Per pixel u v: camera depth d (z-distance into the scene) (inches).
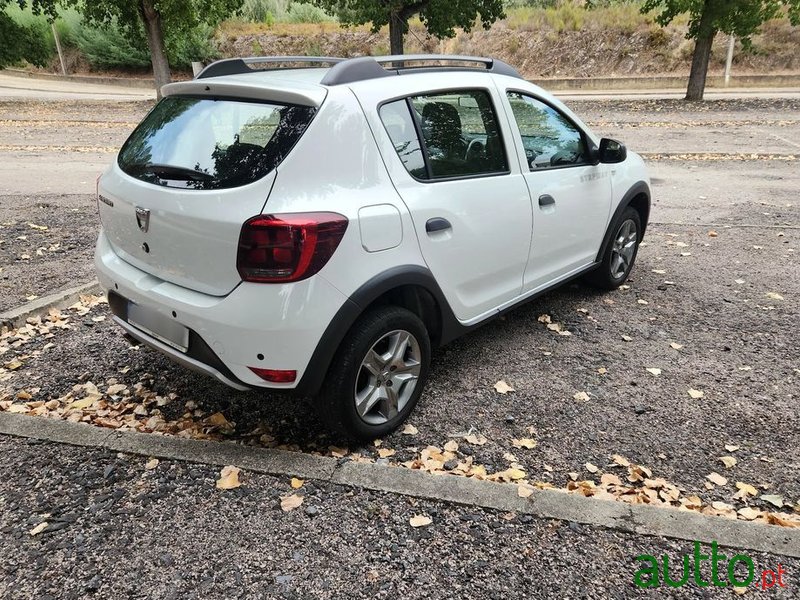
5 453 121.3
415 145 126.8
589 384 151.6
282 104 112.7
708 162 438.0
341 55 1261.1
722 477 118.3
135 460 120.0
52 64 1309.1
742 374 156.5
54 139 537.0
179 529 103.4
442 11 735.7
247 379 109.7
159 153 122.0
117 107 772.6
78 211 305.1
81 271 220.8
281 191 104.4
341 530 103.5
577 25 1157.1
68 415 135.0
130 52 1203.2
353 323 113.7
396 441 128.7
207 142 115.4
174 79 1237.7
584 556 98.8
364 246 111.7
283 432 131.2
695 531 103.1
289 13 1434.5
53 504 108.7
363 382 123.3
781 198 335.9
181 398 143.0
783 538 101.9
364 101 117.9
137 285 121.1
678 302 202.8
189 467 118.2
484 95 146.3
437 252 127.6
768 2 696.4
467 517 106.4
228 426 132.3
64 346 166.9
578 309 197.6
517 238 151.0
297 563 96.9
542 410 140.3
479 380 153.3
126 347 166.7
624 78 1032.8
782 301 202.4
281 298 103.7
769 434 131.8
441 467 119.6
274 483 114.0
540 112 162.9
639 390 149.0
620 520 105.3
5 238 258.7
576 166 173.3
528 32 1188.5
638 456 124.6
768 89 943.0
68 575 94.1
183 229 109.6
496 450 126.0
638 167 208.2
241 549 99.4
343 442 128.0
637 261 243.3
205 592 91.5
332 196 108.9
